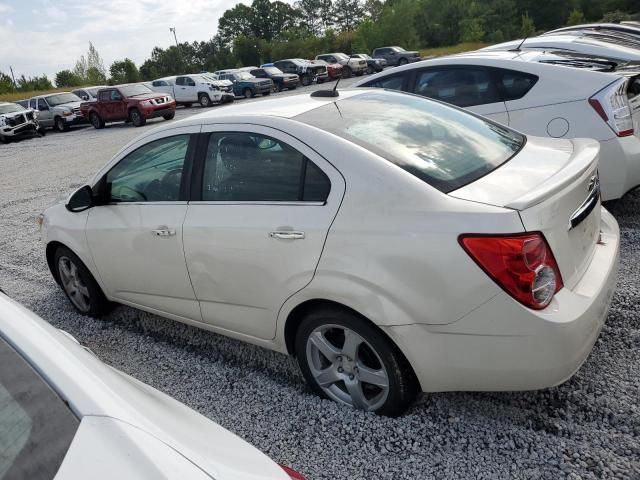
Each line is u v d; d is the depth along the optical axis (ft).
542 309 7.38
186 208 10.64
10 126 72.90
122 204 12.07
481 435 8.55
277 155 9.43
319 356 9.62
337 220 8.43
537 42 25.61
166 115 74.90
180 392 10.82
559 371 7.54
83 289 14.43
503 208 7.40
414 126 9.95
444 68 18.89
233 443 5.00
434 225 7.63
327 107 10.37
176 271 11.05
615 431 8.27
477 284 7.39
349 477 8.04
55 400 4.34
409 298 7.87
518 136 10.87
